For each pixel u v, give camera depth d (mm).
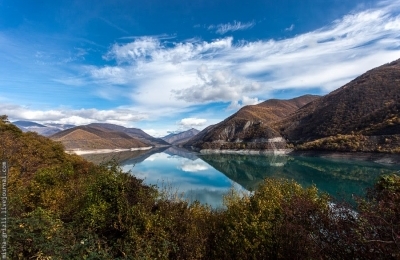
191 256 10414
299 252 8578
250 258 11398
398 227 5770
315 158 119750
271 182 15656
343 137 121438
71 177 18781
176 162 130625
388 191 7266
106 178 11609
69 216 12492
